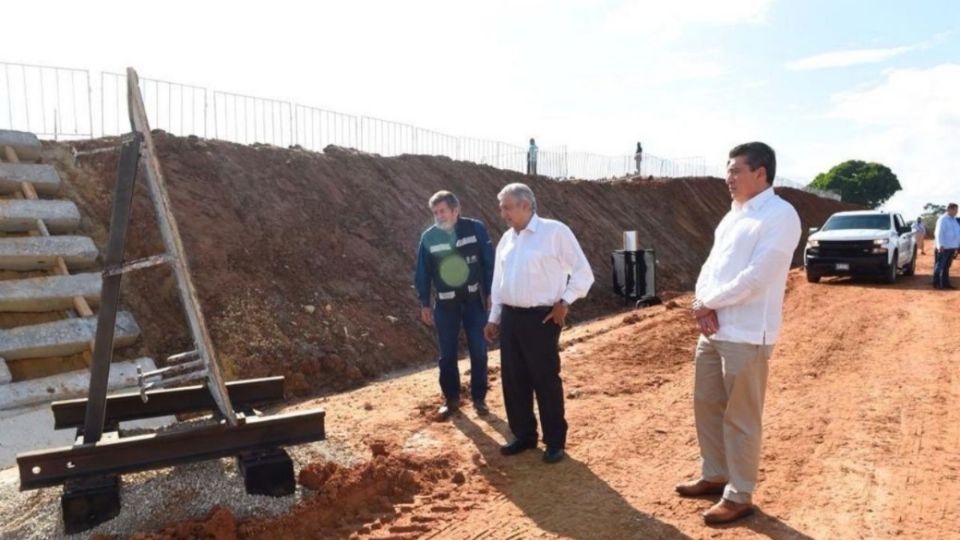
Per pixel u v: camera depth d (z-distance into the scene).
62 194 9.53
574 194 23.36
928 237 46.66
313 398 8.68
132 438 3.91
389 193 14.52
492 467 5.00
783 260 3.75
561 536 3.96
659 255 23.77
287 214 11.82
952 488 4.61
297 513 4.12
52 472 3.72
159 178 3.88
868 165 70.00
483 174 19.52
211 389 4.57
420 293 6.29
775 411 6.46
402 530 4.08
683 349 9.31
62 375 7.25
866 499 4.42
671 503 4.37
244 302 9.59
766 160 3.83
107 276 3.88
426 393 7.12
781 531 3.96
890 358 8.75
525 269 4.86
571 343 9.74
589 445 5.47
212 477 4.39
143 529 3.91
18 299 7.65
